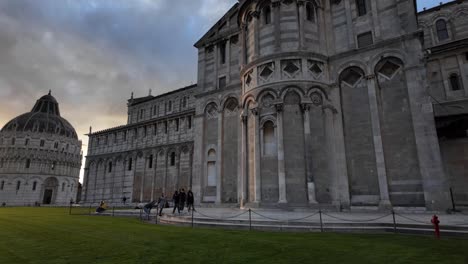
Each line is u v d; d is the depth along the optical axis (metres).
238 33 31.02
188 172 53.62
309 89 23.12
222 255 9.30
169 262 8.54
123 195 62.91
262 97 24.16
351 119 23.09
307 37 24.58
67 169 107.81
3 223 20.44
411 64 20.86
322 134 22.77
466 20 34.47
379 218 15.69
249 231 14.44
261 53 25.61
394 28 22.16
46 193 101.81
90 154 73.50
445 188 18.39
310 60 23.91
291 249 9.99
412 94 20.50
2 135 100.50
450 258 8.49
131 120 72.00
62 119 115.56
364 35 23.58
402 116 20.91
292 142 22.19
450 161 26.16
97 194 68.50
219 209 25.38
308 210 20.38
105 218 24.81
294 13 24.95
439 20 36.41
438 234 11.85
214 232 14.14
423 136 19.62
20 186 97.12
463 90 29.91
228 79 30.75
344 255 9.06
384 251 9.48
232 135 29.23
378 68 22.42
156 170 58.75
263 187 22.56
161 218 21.08
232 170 28.38
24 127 103.00
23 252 10.16
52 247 11.02
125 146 66.44
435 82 31.59
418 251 9.41
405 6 21.80
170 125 59.38
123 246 11.06
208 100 31.88
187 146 54.75
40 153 101.69
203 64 33.69
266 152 23.28
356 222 14.56
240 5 28.75
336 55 24.50
